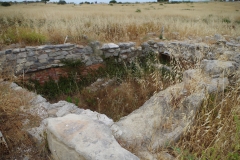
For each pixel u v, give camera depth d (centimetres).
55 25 782
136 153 243
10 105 315
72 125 226
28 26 800
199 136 276
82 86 600
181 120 307
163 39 864
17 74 587
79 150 192
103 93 532
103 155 187
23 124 292
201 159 234
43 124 296
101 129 222
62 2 5197
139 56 823
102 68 693
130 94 505
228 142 254
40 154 252
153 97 368
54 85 589
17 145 265
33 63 608
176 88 355
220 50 627
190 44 724
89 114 329
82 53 683
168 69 645
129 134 274
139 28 949
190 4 4678
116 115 431
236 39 866
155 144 260
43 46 613
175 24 1016
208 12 2391
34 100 363
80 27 794
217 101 346
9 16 1142
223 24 1170
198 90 331
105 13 1655
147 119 309
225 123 273
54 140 217
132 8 3117
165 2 5753
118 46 735
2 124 287
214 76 411
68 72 654
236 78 395
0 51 550
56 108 350
